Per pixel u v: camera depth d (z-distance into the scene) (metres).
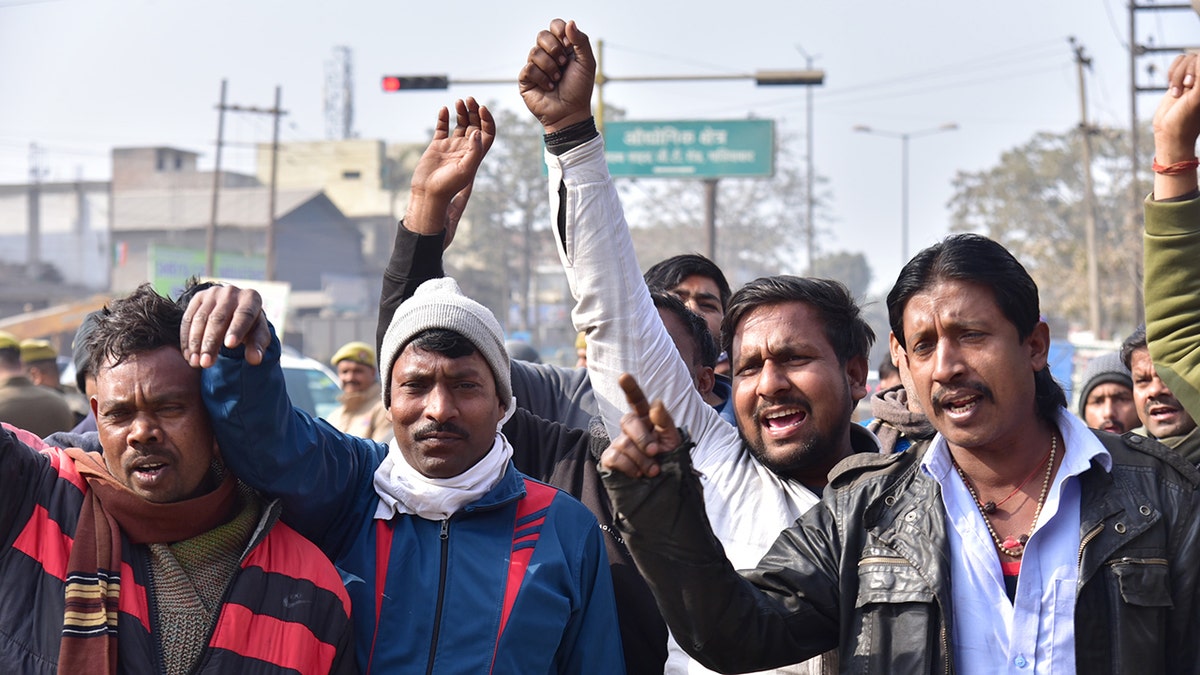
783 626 2.27
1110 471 2.19
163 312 2.35
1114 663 2.08
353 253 55.75
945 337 2.21
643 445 2.04
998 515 2.26
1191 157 2.56
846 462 2.43
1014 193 54.72
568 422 3.70
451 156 3.08
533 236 57.66
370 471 2.73
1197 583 2.10
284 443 2.40
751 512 2.81
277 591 2.35
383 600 2.50
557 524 2.62
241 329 2.23
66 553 2.27
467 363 2.55
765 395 2.79
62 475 2.38
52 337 33.34
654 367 2.92
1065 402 2.31
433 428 2.53
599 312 2.91
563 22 2.86
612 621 2.61
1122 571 2.10
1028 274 2.24
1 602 2.21
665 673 2.77
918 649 2.15
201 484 2.41
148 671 2.23
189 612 2.29
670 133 20.94
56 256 52.53
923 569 2.19
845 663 2.24
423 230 3.05
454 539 2.55
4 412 6.20
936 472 2.28
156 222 52.62
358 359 8.61
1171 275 2.57
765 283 2.87
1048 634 2.12
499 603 2.48
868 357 3.05
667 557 2.09
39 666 2.17
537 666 2.46
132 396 2.28
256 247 52.00
